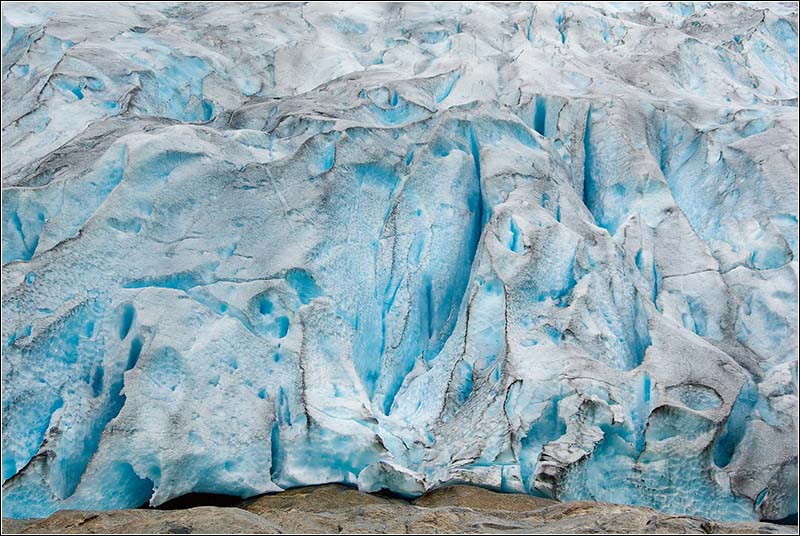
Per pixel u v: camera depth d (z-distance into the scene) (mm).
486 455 6332
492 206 8641
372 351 7859
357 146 8531
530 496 5973
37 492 5863
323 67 12508
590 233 8305
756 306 7996
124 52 11219
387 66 12180
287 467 6395
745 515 6105
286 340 7016
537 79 10969
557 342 7199
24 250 7500
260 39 13359
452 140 9125
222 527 5020
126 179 7453
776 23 14047
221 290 7191
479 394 6969
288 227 7707
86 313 6844
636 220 8727
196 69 11656
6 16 14055
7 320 6578
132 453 6078
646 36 12945
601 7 15555
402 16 14516
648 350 7230
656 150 9992
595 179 9742
